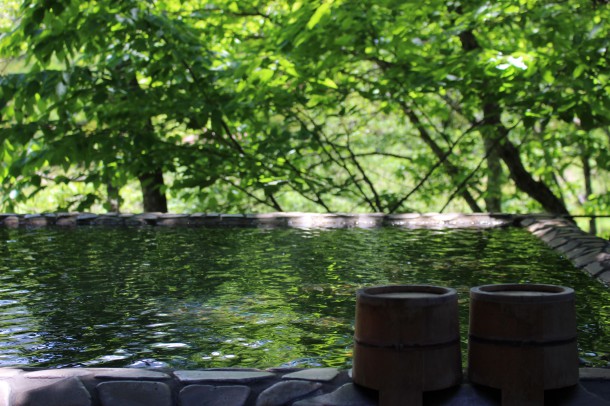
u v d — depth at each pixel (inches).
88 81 309.4
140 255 211.6
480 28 351.3
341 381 91.4
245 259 203.0
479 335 90.2
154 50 313.6
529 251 214.7
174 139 364.2
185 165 356.2
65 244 236.4
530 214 287.7
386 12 309.6
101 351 115.7
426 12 306.0
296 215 294.4
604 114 305.7
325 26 291.7
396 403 86.4
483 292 91.0
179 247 228.1
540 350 86.9
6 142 318.3
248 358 111.3
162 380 88.5
